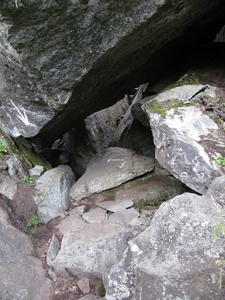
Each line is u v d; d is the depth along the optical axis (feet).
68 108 13.12
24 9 8.13
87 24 9.13
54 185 13.67
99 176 14.87
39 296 9.20
